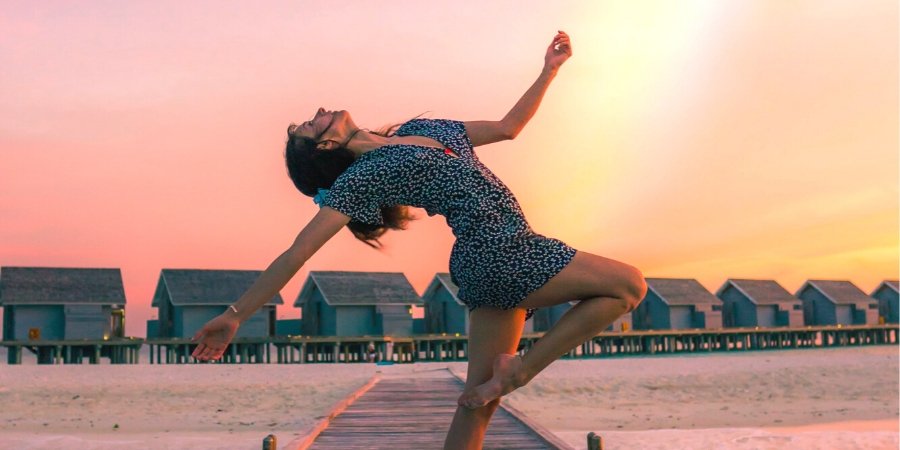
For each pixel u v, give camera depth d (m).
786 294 59.91
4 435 15.04
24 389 24.83
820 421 17.47
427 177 2.07
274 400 22.25
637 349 54.06
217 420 18.14
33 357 60.22
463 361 43.59
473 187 2.06
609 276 1.99
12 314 39.88
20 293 39.25
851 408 20.02
